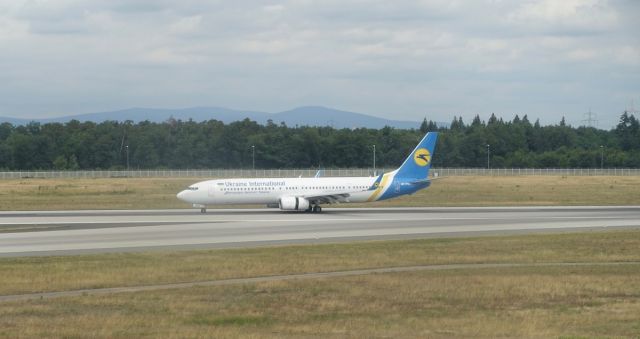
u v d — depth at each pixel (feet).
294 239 297.33
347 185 452.35
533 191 650.43
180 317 151.84
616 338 132.98
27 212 438.81
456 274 205.67
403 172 465.88
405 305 164.04
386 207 475.31
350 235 311.47
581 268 218.38
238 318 150.92
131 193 633.20
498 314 155.02
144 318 150.51
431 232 322.75
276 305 164.04
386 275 203.41
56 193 632.79
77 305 163.63
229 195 437.99
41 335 134.62
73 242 288.30
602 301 167.84
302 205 426.51
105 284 190.80
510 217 398.83
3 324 143.95
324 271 212.64
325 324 146.00
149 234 315.17
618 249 259.19
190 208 467.52
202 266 220.23
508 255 244.63
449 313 156.25
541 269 216.13
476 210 449.06
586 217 398.42
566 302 166.91
